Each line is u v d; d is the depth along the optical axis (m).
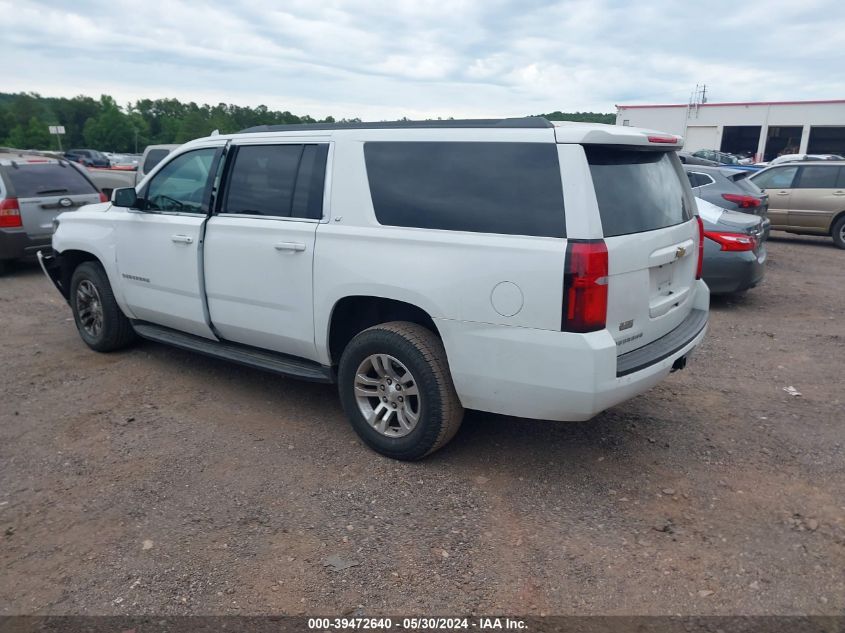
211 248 4.80
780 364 6.06
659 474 4.02
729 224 7.97
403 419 4.09
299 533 3.42
